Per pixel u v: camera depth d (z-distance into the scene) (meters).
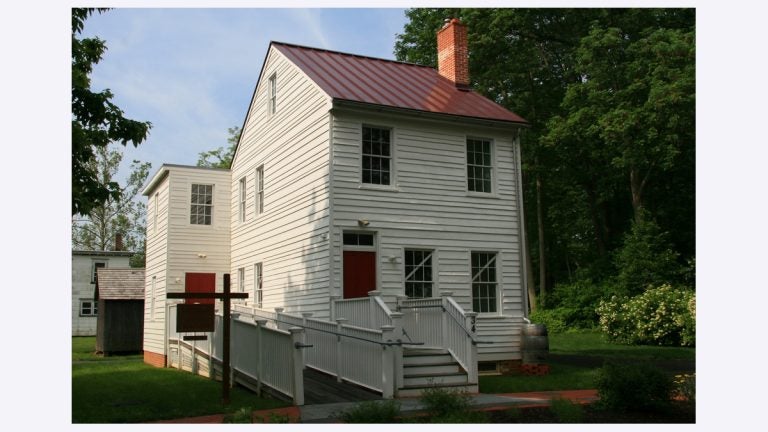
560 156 32.03
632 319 25.09
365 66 20.14
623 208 36.03
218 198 23.72
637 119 26.28
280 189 19.19
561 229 37.69
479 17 30.95
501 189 18.34
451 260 17.28
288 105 19.03
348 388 13.38
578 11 31.66
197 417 10.69
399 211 16.78
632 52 28.44
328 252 15.90
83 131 13.51
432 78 20.77
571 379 15.43
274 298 19.00
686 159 29.64
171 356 20.33
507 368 17.23
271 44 20.41
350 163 16.36
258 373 13.17
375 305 13.73
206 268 23.08
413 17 34.66
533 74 33.19
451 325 14.42
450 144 17.78
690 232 31.98
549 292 36.41
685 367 17.47
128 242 60.53
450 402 10.45
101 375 17.08
